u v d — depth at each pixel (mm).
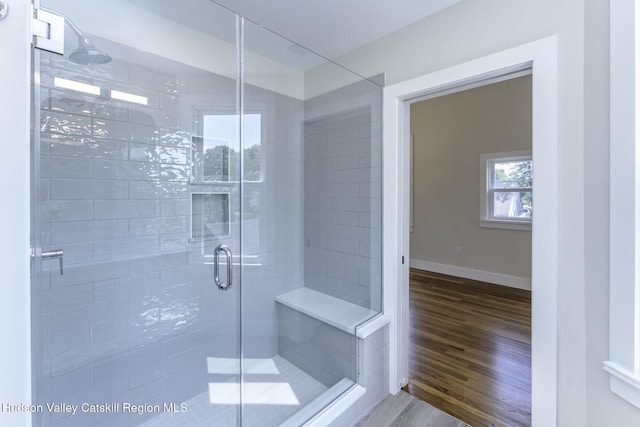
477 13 1564
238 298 2082
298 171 2445
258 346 2180
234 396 1910
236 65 2027
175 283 1793
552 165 1317
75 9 1372
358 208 2150
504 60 1457
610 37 1107
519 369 2180
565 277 1299
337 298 2262
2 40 567
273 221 2287
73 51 1381
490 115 4266
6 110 572
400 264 2008
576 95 1252
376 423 1715
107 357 1558
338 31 1951
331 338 1990
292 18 1823
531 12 1380
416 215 5164
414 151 5137
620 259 1080
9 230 580
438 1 1641
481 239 4406
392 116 1948
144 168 1656
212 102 1925
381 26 1898
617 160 1085
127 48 1570
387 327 1976
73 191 1426
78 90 1410
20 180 594
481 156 4371
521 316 3109
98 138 1490
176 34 1760
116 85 1539
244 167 2105
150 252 1694
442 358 2338
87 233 1479
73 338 1450
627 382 1041
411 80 1842
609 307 1129
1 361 572
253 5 1695
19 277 594
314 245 2422
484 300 3594
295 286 2430
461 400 1870
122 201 1587
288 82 2334
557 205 1312
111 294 1565
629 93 1043
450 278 4562
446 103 4719
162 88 1712
